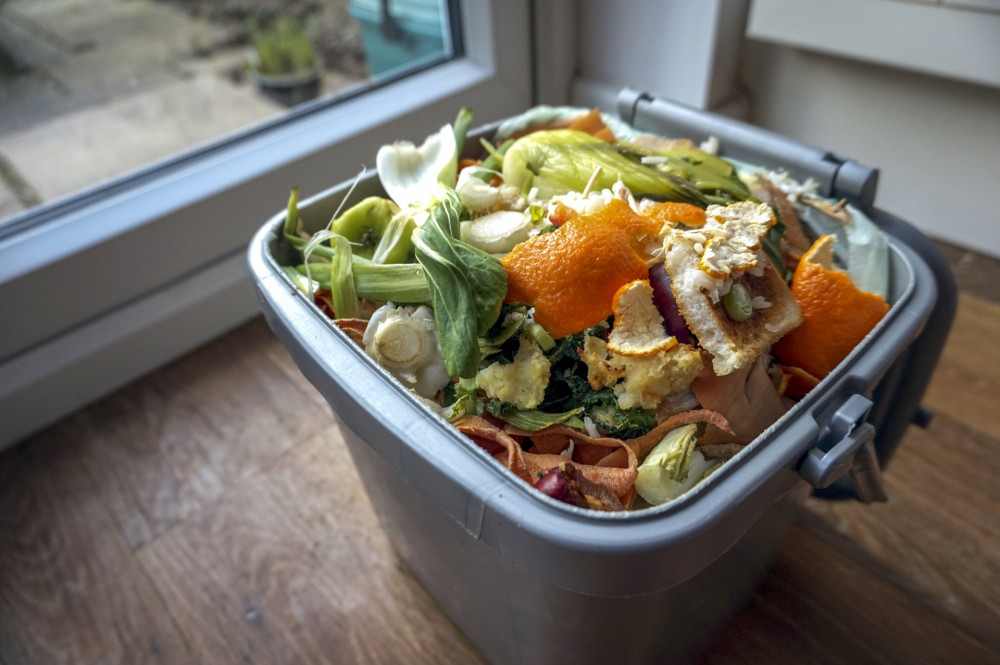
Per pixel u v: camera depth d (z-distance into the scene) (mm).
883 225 357
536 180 360
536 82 668
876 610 389
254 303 596
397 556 433
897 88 546
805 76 590
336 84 736
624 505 270
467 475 236
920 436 468
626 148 375
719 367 268
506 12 598
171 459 498
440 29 643
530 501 225
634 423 282
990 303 546
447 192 331
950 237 591
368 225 360
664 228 290
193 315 562
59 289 496
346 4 730
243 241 565
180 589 424
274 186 555
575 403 291
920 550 412
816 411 256
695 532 215
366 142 581
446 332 277
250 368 563
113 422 525
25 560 443
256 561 435
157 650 397
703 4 547
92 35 698
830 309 292
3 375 495
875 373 268
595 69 658
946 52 480
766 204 320
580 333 288
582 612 265
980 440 463
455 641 394
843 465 255
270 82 722
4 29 624
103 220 506
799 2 525
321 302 352
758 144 386
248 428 517
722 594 326
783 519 337
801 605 393
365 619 405
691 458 279
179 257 541
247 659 391
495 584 294
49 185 586
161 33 746
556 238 278
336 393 279
